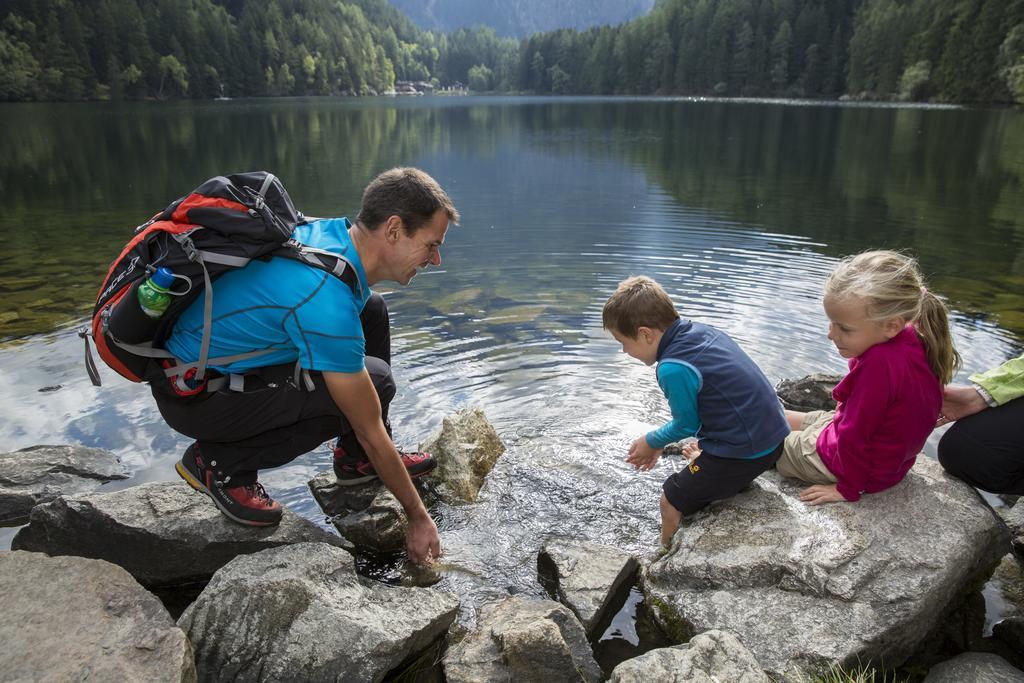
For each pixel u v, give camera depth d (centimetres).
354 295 218
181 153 1891
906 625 212
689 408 251
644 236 837
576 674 205
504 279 644
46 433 355
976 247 785
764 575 230
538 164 1608
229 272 206
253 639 202
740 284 619
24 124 2989
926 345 238
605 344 482
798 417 301
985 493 309
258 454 240
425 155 1822
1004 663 205
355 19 12569
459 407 387
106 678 169
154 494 270
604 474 322
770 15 7369
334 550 227
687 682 185
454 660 208
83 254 757
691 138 2366
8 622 184
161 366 216
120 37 6538
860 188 1250
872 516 244
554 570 257
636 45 8938
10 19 5819
